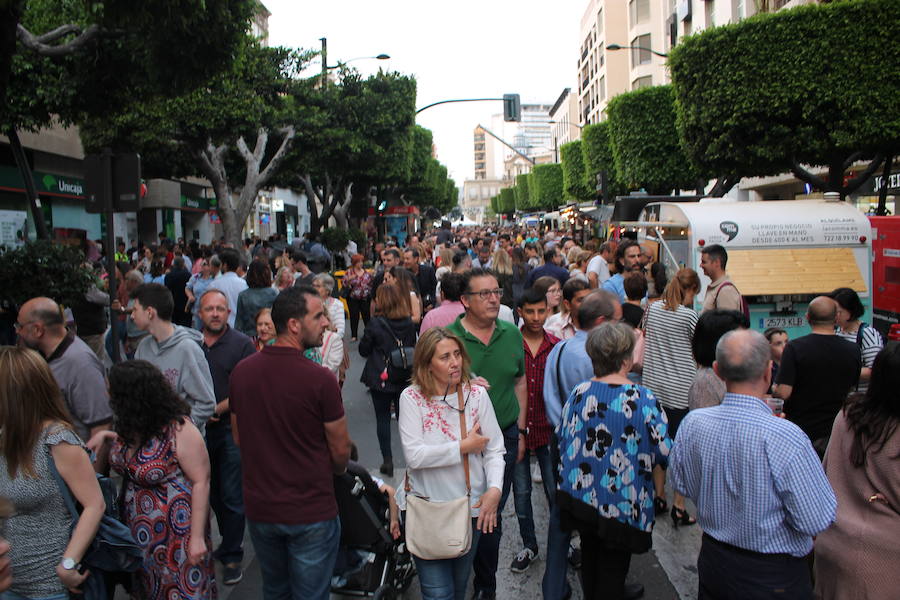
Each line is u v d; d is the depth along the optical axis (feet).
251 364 11.13
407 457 11.44
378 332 21.21
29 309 13.04
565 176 139.13
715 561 9.95
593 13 201.16
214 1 24.14
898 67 43.75
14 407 9.68
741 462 9.67
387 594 13.52
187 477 11.41
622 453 11.68
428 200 207.00
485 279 14.34
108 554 10.31
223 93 49.57
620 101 78.74
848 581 10.12
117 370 11.17
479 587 14.03
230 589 14.98
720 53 48.32
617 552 12.27
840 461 10.51
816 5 45.14
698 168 54.90
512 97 78.89
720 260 21.89
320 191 147.54
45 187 61.36
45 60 30.60
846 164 54.49
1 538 8.06
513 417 14.43
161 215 93.25
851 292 18.43
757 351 9.91
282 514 10.77
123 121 49.32
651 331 18.26
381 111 76.23
